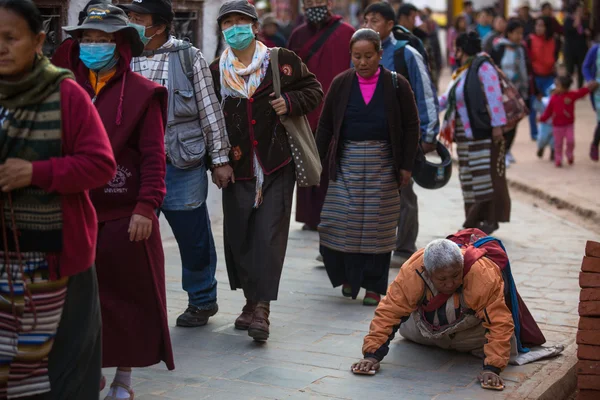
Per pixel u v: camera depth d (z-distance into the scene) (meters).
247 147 7.28
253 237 7.31
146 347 5.75
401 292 6.66
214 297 7.75
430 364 6.80
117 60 5.64
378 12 9.86
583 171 16.75
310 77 7.47
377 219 8.24
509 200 11.71
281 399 6.04
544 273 9.73
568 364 6.78
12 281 4.40
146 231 5.49
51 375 4.54
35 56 4.35
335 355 6.98
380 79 8.23
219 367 6.69
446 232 12.16
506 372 6.59
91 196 5.69
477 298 6.42
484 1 46.03
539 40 23.02
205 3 11.36
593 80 17.91
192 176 7.31
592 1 30.78
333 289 9.09
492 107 11.30
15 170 4.20
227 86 7.30
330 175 8.45
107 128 5.56
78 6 8.95
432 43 26.39
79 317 4.62
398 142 8.23
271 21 19.09
